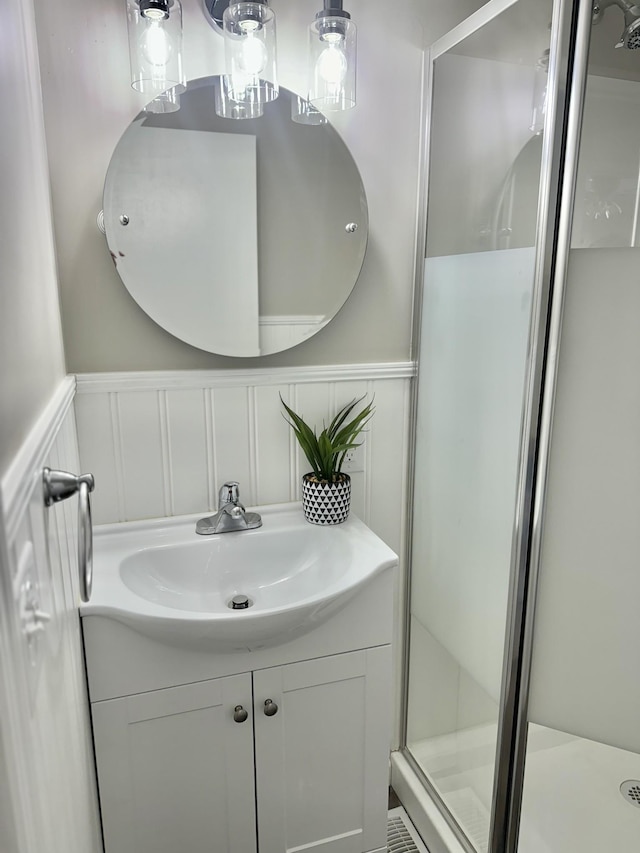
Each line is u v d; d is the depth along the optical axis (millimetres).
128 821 1284
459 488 1514
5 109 814
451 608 1590
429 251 1580
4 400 667
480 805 1491
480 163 1344
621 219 1258
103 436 1438
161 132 1354
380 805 1489
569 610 1335
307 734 1376
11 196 814
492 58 1278
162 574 1403
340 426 1636
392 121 1542
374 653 1382
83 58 1286
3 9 844
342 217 1520
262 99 1360
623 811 1639
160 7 1228
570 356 1212
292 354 1572
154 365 1463
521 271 1239
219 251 1441
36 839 682
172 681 1239
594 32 1163
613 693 1381
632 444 1251
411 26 1515
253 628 1158
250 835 1390
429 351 1612
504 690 1359
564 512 1283
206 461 1532
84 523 823
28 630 685
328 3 1328
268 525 1510
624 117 1223
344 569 1351
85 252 1364
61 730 907
